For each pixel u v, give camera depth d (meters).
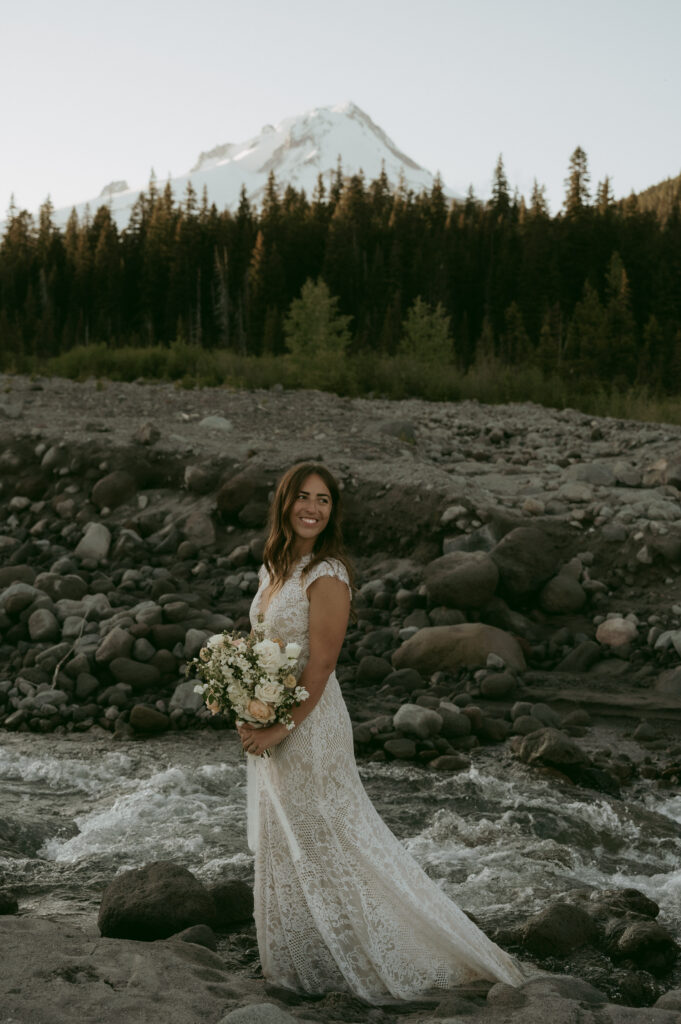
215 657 3.25
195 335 59.09
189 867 4.71
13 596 9.15
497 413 17.69
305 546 3.47
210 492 12.18
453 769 6.50
